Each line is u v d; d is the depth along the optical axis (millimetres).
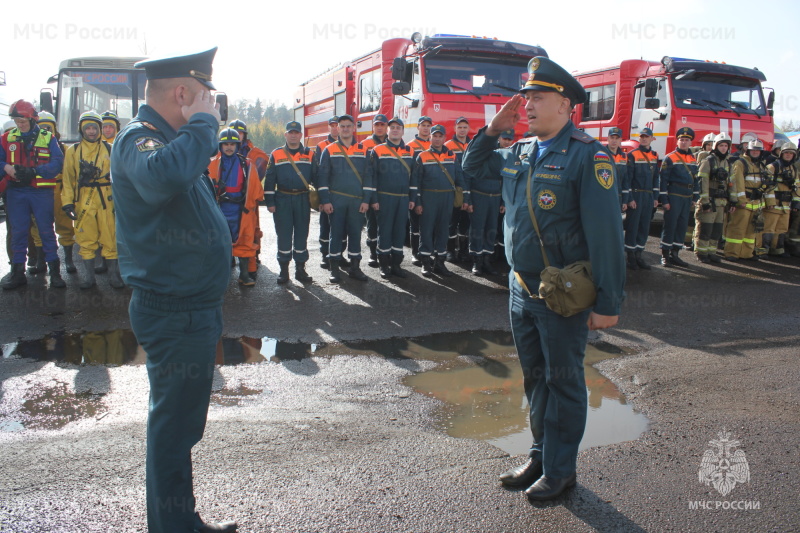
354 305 6621
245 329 5707
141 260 2125
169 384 2193
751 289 7805
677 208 9047
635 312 6598
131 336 5363
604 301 2631
